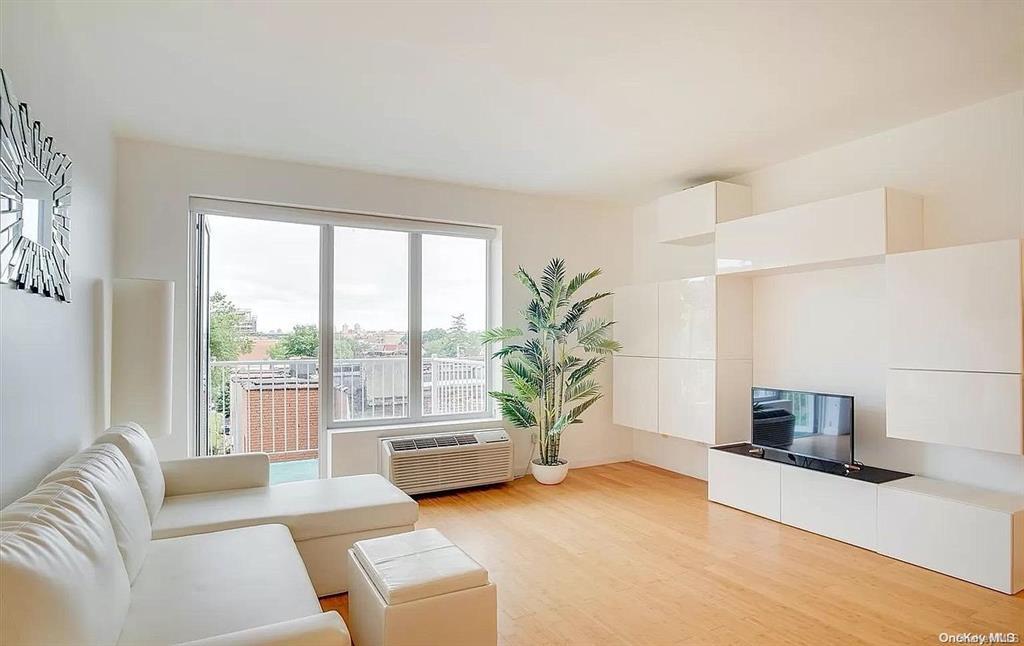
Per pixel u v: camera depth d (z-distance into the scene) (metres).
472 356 5.38
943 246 3.48
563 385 5.22
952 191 3.44
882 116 3.53
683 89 3.12
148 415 3.25
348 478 3.45
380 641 1.93
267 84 3.02
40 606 1.17
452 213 5.07
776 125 3.67
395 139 3.90
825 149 4.14
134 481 2.20
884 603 2.73
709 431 4.52
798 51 2.70
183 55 2.70
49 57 2.20
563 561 3.27
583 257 5.74
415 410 5.04
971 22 2.44
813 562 3.22
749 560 3.26
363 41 2.58
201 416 4.24
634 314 5.36
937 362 3.13
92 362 2.93
